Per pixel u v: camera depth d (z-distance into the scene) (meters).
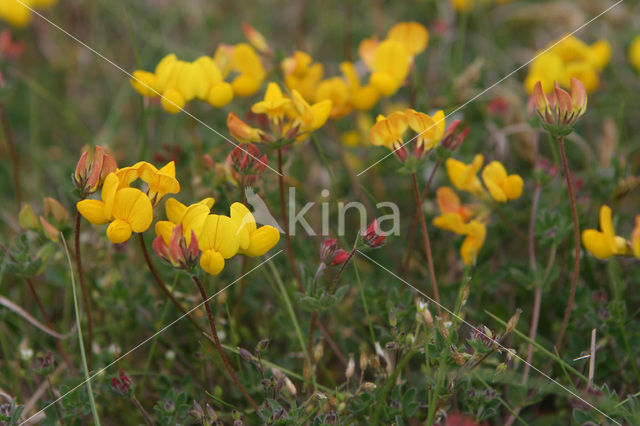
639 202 3.76
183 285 2.95
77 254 2.38
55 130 4.74
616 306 2.61
